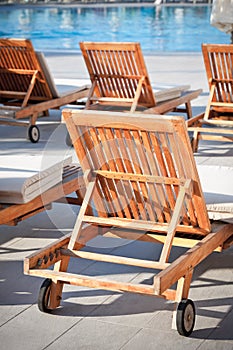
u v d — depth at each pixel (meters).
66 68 22.17
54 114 15.42
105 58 13.57
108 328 6.37
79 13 38.09
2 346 6.06
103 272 7.57
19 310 6.71
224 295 6.99
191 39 31.08
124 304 6.85
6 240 8.41
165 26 34.28
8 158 10.05
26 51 13.31
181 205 6.57
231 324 6.42
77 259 7.92
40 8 39.19
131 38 31.62
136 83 13.82
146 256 7.98
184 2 38.94
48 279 6.69
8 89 14.18
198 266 7.67
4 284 7.27
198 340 6.14
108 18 36.75
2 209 7.70
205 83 18.97
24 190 7.83
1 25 35.09
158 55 25.17
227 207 7.19
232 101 13.16
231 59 12.63
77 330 6.34
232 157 11.95
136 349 6.00
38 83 13.77
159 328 6.36
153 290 6.00
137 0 39.75
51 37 32.28
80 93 14.70
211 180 8.31
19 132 13.79
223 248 7.26
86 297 7.00
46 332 6.30
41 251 6.61
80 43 13.48
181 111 14.81
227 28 14.62
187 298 6.33
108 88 14.09
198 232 7.01
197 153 12.26
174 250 8.12
